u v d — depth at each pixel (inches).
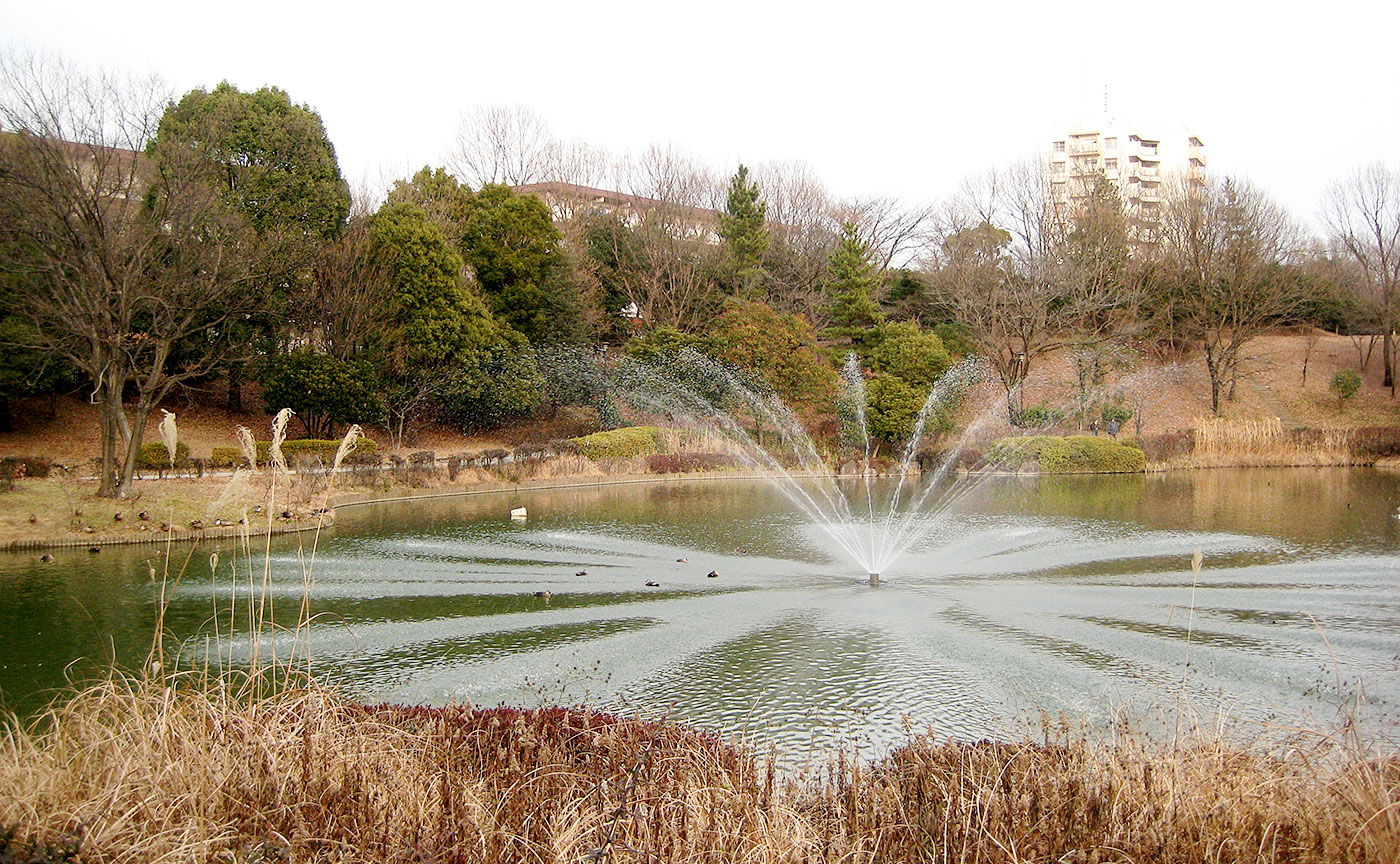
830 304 1859.0
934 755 213.8
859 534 713.0
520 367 1291.8
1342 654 363.9
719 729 284.7
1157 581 514.6
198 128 1027.9
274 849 150.3
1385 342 1632.6
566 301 1446.9
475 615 440.8
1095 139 2935.5
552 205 1784.0
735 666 353.4
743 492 1058.7
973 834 173.9
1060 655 365.7
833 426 1406.3
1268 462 1311.5
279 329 1178.0
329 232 1234.6
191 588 501.4
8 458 824.9
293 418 1205.1
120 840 149.4
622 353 1483.8
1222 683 327.9
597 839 168.6
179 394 1240.8
